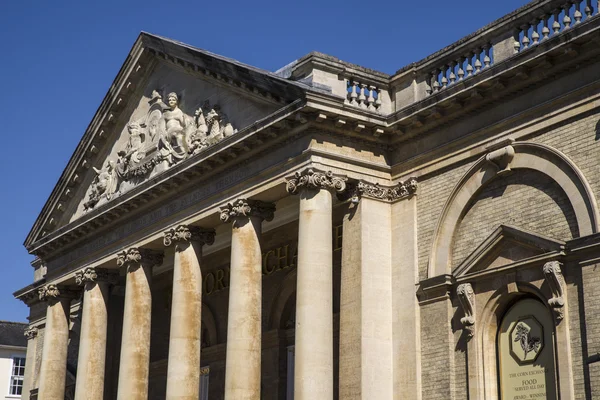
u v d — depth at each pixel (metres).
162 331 45.91
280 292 39.53
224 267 42.91
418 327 30.17
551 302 26.28
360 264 30.66
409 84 32.22
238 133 32.31
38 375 54.78
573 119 26.88
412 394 29.66
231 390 31.03
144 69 40.28
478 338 28.64
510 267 27.91
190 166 34.59
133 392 37.00
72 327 52.41
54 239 43.69
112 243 40.12
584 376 25.42
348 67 31.92
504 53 29.22
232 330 31.67
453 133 30.39
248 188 32.59
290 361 39.03
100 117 42.25
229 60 33.78
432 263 30.23
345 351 30.34
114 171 41.81
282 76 33.25
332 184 30.39
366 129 31.27
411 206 31.20
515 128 28.42
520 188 28.25
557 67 27.17
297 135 30.91
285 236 39.72
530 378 27.48
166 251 42.12
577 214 26.23
